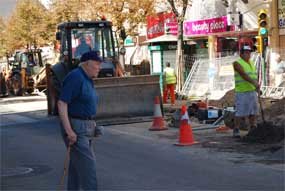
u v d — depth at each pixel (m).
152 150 12.67
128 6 33.38
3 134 16.89
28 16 58.09
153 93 18.39
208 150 12.22
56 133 16.62
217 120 16.00
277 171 9.91
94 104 7.21
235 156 11.40
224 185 9.02
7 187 9.48
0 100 33.41
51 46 55.88
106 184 9.38
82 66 7.17
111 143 13.91
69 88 7.00
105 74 20.20
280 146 11.64
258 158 11.10
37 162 11.80
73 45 20.58
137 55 40.31
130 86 18.05
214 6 29.89
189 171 10.22
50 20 48.44
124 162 11.33
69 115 7.10
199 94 25.83
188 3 30.22
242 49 13.23
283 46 25.47
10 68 42.97
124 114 17.97
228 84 24.12
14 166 11.45
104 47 20.88
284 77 23.48
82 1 36.72
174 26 32.94
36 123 19.61
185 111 13.15
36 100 32.50
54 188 9.32
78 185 7.41
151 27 35.94
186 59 29.94
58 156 12.45
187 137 13.03
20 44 59.94
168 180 9.55
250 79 13.11
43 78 37.34
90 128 7.16
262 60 23.08
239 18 27.84
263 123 12.99
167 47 32.75
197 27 31.33
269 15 25.84
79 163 7.10
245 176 9.61
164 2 32.12
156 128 15.91
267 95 22.52
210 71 24.91
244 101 13.23
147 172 10.28
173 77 25.34
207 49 30.73
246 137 13.02
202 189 8.82
